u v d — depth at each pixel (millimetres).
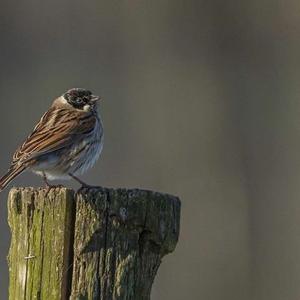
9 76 18438
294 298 17531
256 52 18938
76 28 18750
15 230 8250
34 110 18312
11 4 18688
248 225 17688
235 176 18016
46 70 18562
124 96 18500
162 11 18844
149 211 8180
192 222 17625
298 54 18938
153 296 17109
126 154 17969
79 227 8094
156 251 8242
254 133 18391
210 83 18703
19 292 8156
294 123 18516
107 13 18797
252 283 17438
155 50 18797
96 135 10195
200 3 18922
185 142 18188
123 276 8078
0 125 17984
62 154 9906
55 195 8117
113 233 8109
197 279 17250
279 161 18219
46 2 18781
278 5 19094
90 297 8031
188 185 17812
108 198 8117
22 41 18672
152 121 18344
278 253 17688
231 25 18953
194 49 18844
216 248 17500
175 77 18703
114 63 18688
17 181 16266
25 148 9797
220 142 18250
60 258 8070
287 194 18016
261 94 18719
